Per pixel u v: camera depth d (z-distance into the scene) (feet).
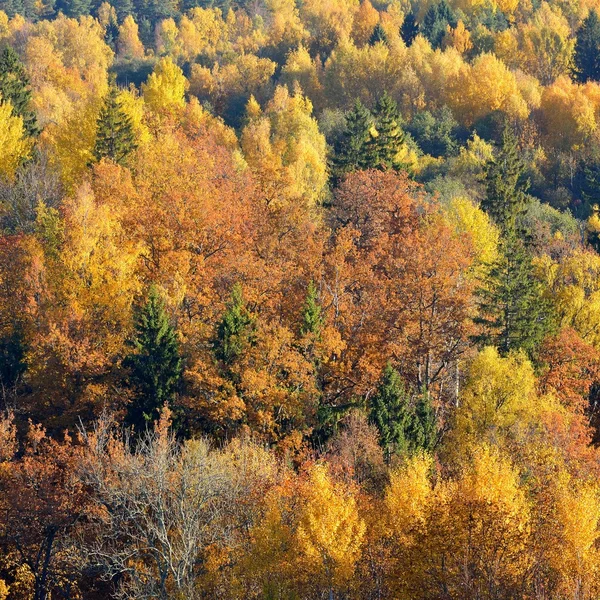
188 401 506.89
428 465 391.45
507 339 615.98
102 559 402.72
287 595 339.36
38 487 416.05
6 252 616.80
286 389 512.22
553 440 485.15
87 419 517.55
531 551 338.34
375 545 356.38
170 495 386.32
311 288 559.38
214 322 577.84
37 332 557.74
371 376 557.74
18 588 420.77
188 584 350.84
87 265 583.99
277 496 372.17
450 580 336.08
